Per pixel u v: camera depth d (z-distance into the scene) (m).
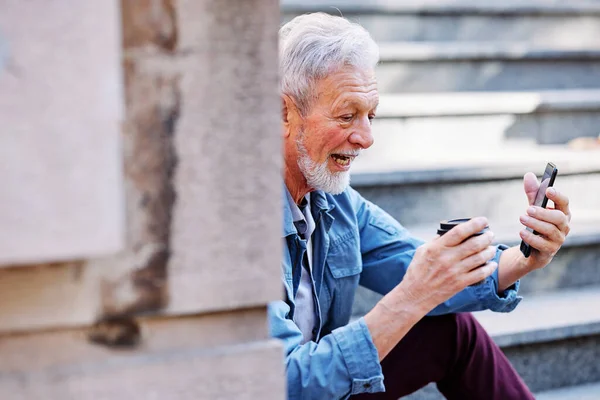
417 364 1.74
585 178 2.96
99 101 0.66
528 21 3.85
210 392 0.81
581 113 3.33
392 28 3.61
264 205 0.81
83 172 0.65
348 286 1.79
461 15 3.73
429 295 1.40
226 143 0.79
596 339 2.42
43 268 0.74
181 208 0.78
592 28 3.96
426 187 2.77
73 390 0.76
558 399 2.30
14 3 0.64
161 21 0.76
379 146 3.06
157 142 0.77
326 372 1.38
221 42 0.78
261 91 0.80
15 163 0.64
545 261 1.67
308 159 1.60
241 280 0.81
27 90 0.64
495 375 1.79
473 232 1.37
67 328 0.77
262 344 0.83
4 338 0.75
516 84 3.55
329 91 1.55
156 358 0.79
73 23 0.65
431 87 3.40
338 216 1.78
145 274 0.78
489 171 2.81
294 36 1.58
